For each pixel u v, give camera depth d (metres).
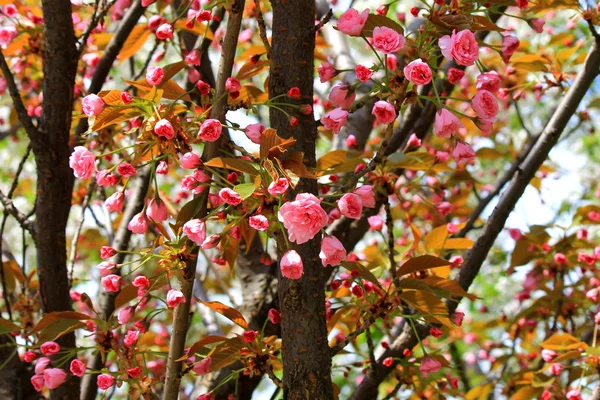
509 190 2.25
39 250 2.15
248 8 2.82
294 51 1.90
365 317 1.94
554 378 2.34
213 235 1.82
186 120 1.87
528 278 2.62
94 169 1.83
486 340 3.56
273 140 1.76
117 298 1.98
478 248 2.23
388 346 2.19
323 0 3.10
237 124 1.89
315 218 1.74
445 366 2.14
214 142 1.87
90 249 3.57
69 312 1.92
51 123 2.12
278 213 1.75
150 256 1.85
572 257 2.54
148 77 1.85
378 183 2.05
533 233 2.48
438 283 1.95
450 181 2.54
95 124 1.82
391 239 2.00
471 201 4.09
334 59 3.00
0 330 1.97
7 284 2.26
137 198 2.48
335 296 2.17
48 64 2.12
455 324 1.98
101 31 2.54
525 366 3.02
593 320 2.64
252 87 2.00
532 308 2.57
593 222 2.50
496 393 2.87
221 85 1.88
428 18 1.82
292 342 1.83
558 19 3.82
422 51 1.83
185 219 1.84
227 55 1.88
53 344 1.91
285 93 1.89
